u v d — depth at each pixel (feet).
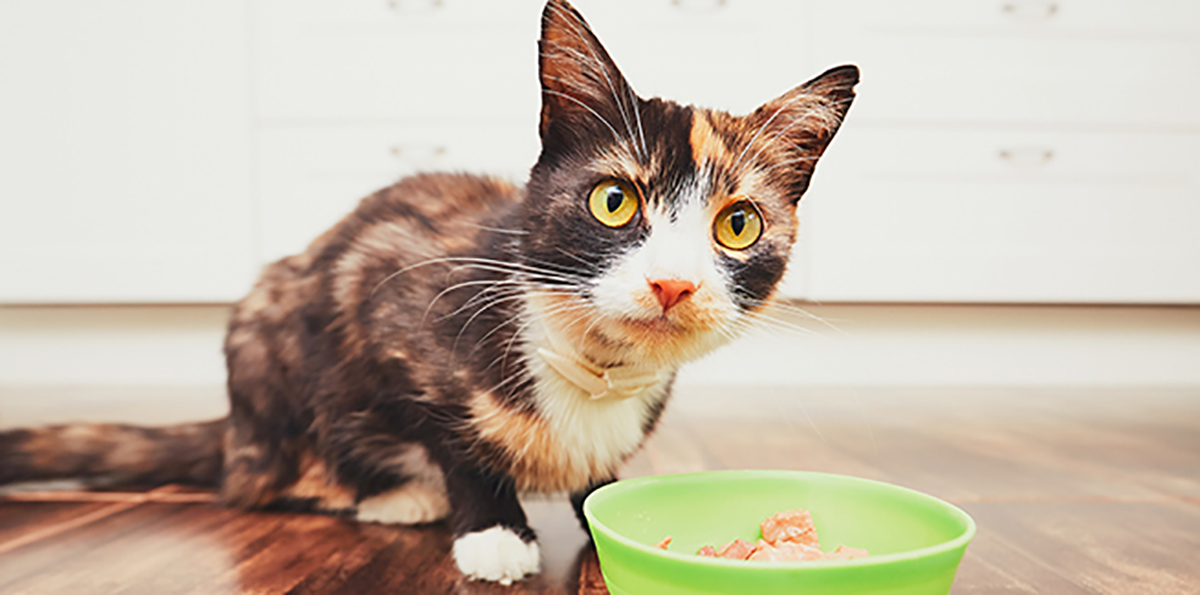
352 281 1.60
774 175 1.50
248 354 1.68
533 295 1.47
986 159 3.44
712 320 1.40
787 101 1.50
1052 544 1.59
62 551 1.54
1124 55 3.42
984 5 3.36
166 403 2.93
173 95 3.34
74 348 3.55
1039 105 3.42
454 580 1.44
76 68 3.32
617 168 1.43
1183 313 3.68
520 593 1.40
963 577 1.46
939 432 2.49
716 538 1.42
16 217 3.37
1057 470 2.05
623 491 1.37
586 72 1.45
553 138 1.48
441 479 1.60
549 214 1.45
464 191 1.74
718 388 3.54
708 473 1.45
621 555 1.22
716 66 3.34
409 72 3.33
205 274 3.42
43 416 2.64
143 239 3.40
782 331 1.54
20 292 3.40
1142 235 3.51
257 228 3.40
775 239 1.49
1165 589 1.42
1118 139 3.45
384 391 1.55
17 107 3.33
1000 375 3.68
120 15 3.30
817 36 3.34
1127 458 2.17
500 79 3.33
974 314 3.63
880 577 1.16
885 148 3.41
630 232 1.42
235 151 3.37
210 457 1.80
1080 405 3.07
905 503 1.36
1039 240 3.50
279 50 3.32
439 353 1.50
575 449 1.51
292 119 3.35
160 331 3.54
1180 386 3.66
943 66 3.38
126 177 3.37
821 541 1.40
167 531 1.63
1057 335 3.68
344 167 3.37
